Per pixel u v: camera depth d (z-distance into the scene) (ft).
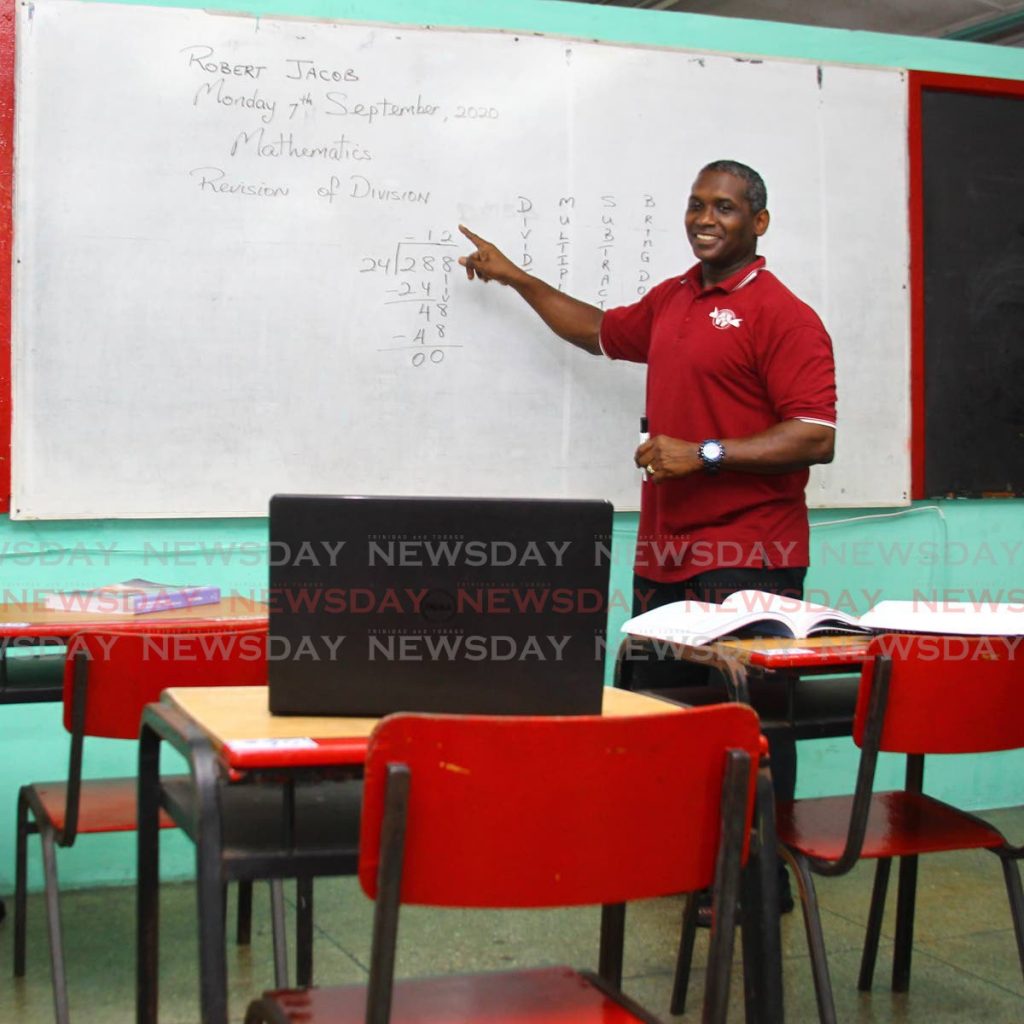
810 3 19.17
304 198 10.87
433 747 4.07
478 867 4.16
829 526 12.45
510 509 4.91
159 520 10.69
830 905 10.36
